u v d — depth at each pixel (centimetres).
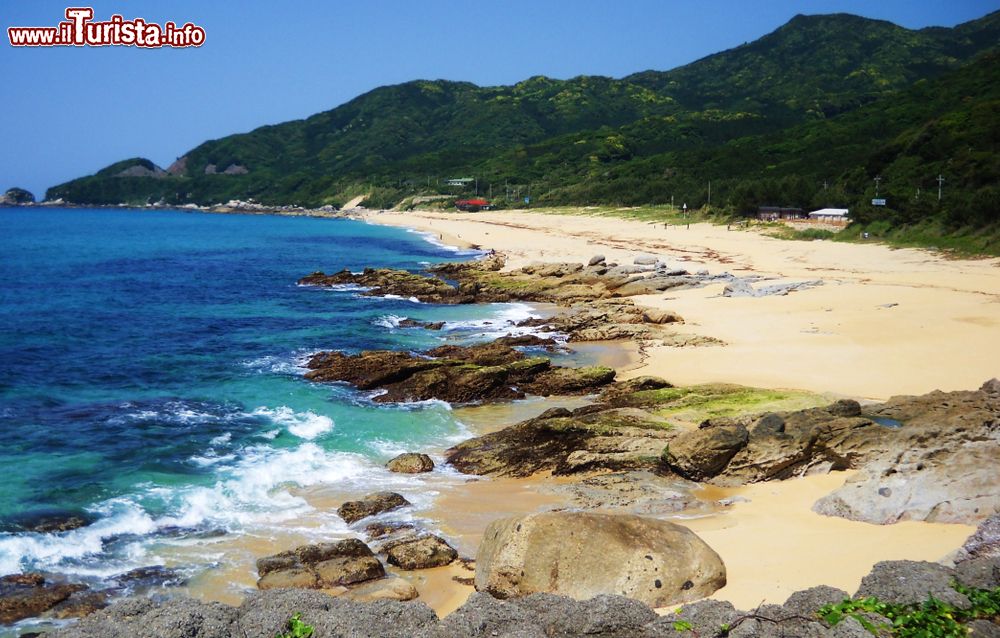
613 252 6794
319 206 19288
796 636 929
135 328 3875
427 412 2512
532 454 2034
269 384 2820
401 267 6931
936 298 3712
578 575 1224
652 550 1239
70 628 994
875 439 1756
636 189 11962
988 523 1169
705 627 974
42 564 1484
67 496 1798
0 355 3184
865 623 920
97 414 2433
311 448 2155
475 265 6262
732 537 1444
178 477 1927
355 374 2881
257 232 12225
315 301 4872
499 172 16562
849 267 5028
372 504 1741
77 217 17812
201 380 2870
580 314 3959
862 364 2695
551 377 2764
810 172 9769
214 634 979
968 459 1504
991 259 4859
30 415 2408
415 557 1473
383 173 19312
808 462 1794
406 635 973
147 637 951
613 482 1825
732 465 1802
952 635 895
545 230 9844
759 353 2975
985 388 2136
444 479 1945
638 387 2631
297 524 1678
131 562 1501
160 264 7094
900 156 7900
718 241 7050
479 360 3005
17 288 5238
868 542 1338
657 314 3738
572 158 16275
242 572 1462
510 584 1245
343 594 1348
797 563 1287
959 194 6075
